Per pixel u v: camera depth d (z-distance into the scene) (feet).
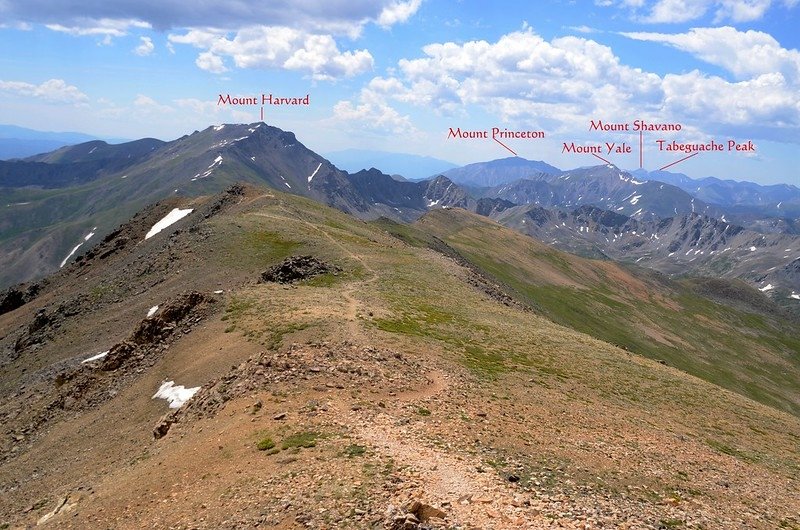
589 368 180.55
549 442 100.89
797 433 171.01
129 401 144.87
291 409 96.22
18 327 347.56
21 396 191.62
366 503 63.57
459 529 57.77
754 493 100.42
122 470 98.94
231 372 118.21
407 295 227.81
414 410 101.55
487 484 72.08
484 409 111.75
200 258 288.51
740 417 170.91
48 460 126.72
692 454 118.21
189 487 78.07
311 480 70.74
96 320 257.96
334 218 439.22
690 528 73.15
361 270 260.62
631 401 155.74
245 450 83.61
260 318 168.96
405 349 146.82
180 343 169.17
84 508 85.56
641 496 83.97
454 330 185.06
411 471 73.51
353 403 99.40
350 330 154.92
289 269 246.47
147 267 307.78
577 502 72.43
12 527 92.89
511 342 187.83
